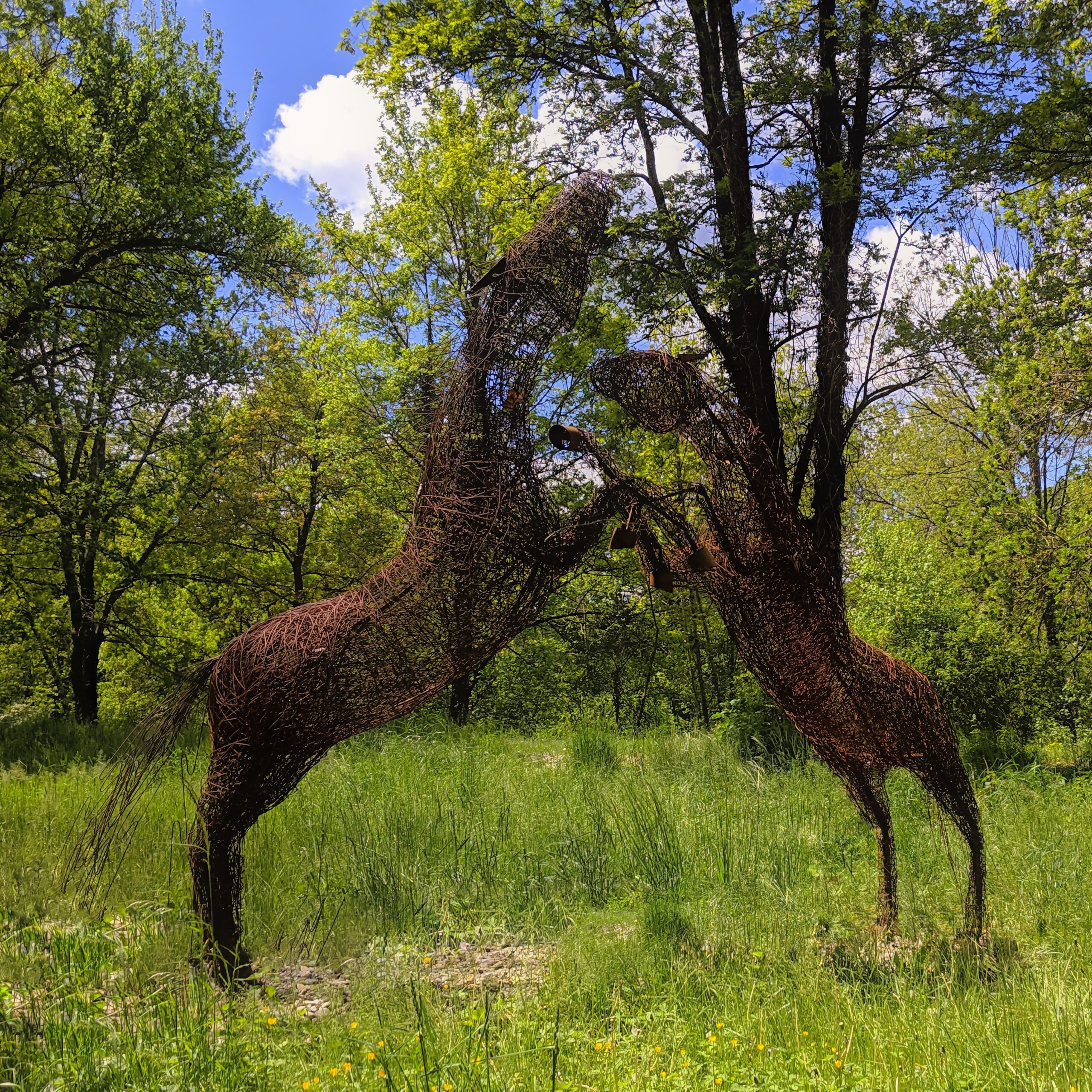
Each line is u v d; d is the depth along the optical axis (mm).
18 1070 3260
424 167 14977
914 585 11852
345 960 4863
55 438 16203
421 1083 3242
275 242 15172
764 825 6883
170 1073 3279
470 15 11430
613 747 9719
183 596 19531
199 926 4488
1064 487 15734
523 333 4504
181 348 14773
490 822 7039
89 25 14141
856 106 11523
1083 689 12234
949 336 10820
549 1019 3990
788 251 10359
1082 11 10039
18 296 13516
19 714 16656
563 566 4633
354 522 18547
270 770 4551
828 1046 3691
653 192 12117
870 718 4969
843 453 11156
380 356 14383
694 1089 3197
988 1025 3838
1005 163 10039
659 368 4418
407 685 4637
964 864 6273
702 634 16203
